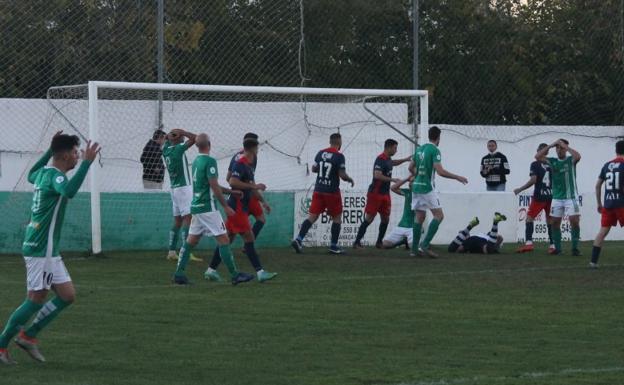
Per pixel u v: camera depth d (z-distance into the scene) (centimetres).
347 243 5409
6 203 4794
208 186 3503
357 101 6100
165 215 5044
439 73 6384
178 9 5534
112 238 4931
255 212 4497
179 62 5550
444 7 6350
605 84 6731
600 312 2958
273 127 5959
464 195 5597
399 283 3656
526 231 5084
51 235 2117
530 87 6650
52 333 2538
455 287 3550
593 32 6706
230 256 3538
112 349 2330
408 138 5525
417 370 2109
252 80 5762
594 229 6119
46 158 2212
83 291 3359
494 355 2286
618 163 4178
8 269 4081
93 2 5478
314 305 3059
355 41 6103
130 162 5538
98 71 5488
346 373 2075
